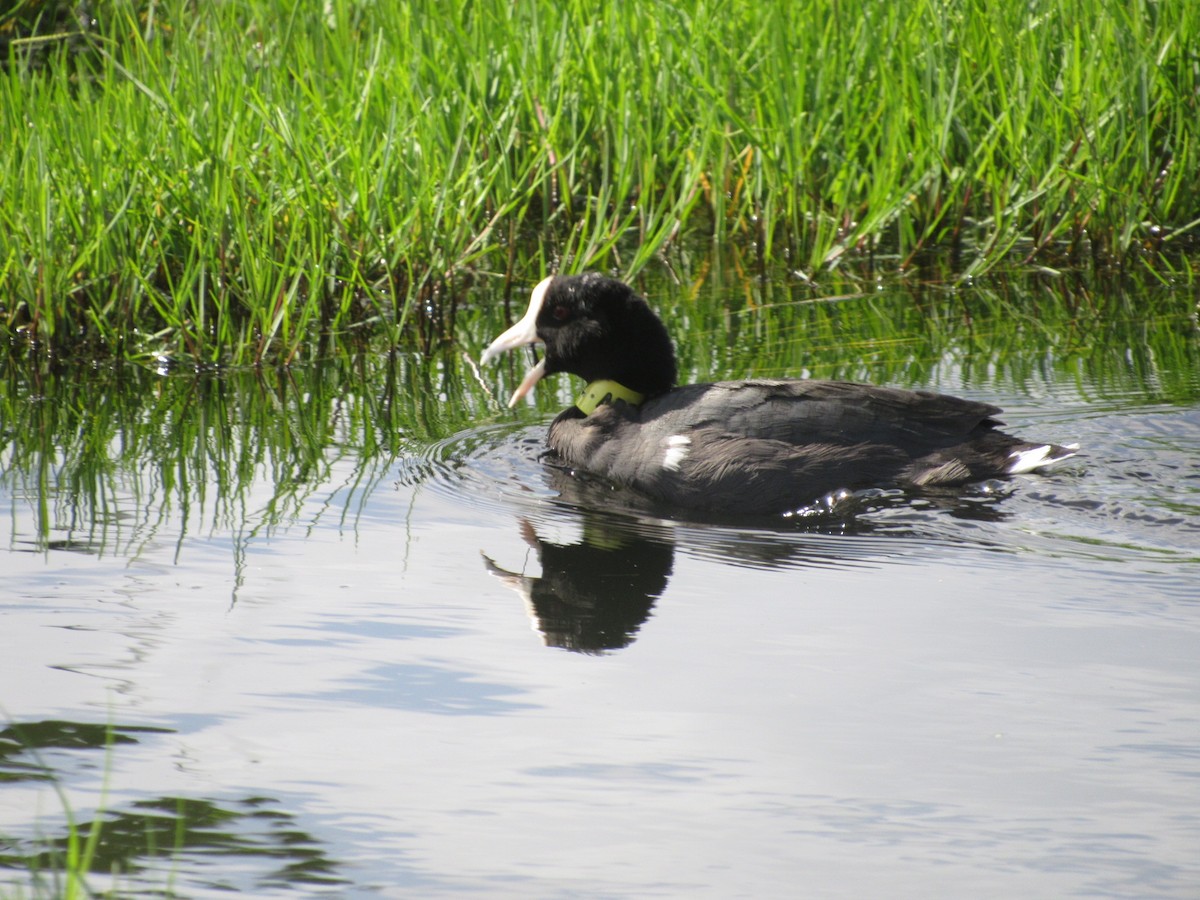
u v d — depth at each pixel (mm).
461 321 15789
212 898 5645
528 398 13445
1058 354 13914
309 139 15688
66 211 14594
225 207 14812
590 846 5996
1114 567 8867
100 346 14766
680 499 10555
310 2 19312
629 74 18125
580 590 8766
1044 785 6410
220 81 15961
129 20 17906
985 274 17062
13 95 16125
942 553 9219
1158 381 12883
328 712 7152
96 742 6836
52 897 5434
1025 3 18516
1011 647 7773
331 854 5930
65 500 10555
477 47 18141
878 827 6117
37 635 8055
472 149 16281
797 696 7277
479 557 9398
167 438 12141
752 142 17469
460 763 6664
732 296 16312
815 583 8797
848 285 16750
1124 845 5957
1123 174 17609
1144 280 16672
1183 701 7113
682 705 7207
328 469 11344
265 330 14531
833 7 18219
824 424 10500
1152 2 18328
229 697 7312
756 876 5797
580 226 18078
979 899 5621
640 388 11930
